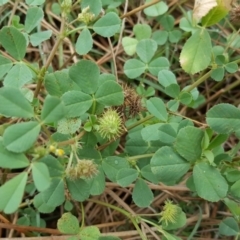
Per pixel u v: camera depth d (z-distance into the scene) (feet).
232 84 0.60
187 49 0.46
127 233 0.51
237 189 0.42
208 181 0.39
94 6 0.47
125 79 0.62
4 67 0.42
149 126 0.46
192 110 0.62
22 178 0.33
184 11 0.63
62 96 0.39
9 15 0.63
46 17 0.64
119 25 0.45
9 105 0.34
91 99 0.40
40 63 0.63
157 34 0.61
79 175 0.37
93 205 0.55
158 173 0.39
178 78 0.63
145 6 0.55
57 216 0.55
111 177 0.43
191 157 0.39
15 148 0.32
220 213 0.55
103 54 0.64
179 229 0.54
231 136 0.61
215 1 0.43
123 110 0.45
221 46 0.60
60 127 0.40
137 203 0.45
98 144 0.48
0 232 0.52
